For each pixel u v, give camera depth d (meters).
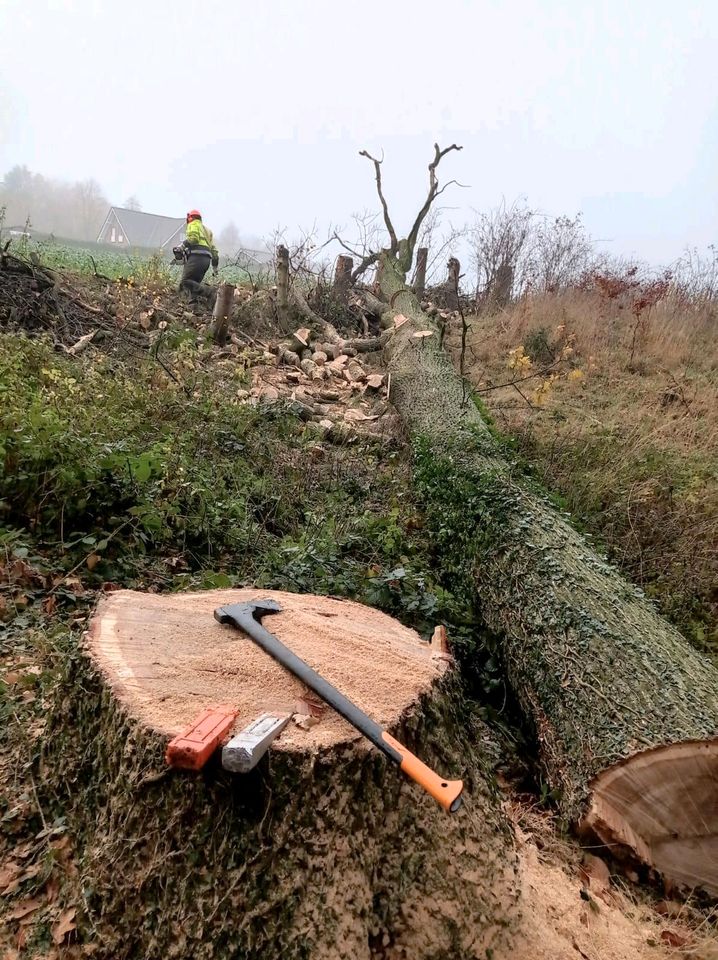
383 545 4.50
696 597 4.41
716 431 6.66
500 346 9.22
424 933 1.84
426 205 10.48
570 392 7.76
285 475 5.22
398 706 1.91
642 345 8.87
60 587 3.43
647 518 5.09
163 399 5.66
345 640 2.25
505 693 3.51
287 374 7.53
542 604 3.50
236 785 1.65
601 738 2.80
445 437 5.54
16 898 1.95
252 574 3.96
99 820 1.86
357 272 10.67
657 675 3.01
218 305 7.86
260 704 1.85
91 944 1.77
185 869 1.67
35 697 2.62
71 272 8.85
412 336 7.89
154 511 3.90
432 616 3.79
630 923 2.31
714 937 2.28
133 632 2.16
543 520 4.08
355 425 6.63
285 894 1.64
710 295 10.95
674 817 2.53
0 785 2.24
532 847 2.48
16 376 4.92
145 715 1.76
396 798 1.82
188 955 1.63
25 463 3.96
